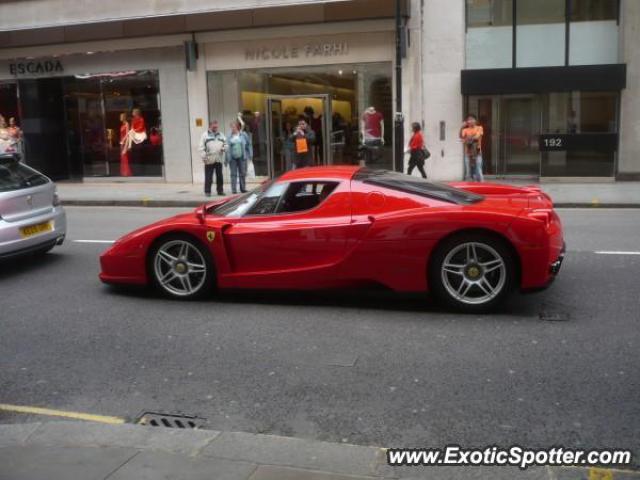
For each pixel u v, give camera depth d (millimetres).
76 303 7137
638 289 7031
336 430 4117
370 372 4977
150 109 21203
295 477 3416
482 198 6836
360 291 6504
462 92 18547
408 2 18578
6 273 8688
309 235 6449
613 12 18125
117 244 7266
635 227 11062
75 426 4215
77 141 22672
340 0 18156
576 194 15570
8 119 22781
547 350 5312
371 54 19016
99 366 5312
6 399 4742
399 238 6191
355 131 19547
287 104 19844
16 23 21469
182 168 21125
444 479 3469
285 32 19516
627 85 17875
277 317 6375
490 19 18703
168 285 7078
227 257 6762
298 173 6859
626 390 4547
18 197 8516
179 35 20406
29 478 3441
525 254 5969
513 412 4270
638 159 18109
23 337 6082
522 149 19000
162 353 5547
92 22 20484
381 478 3465
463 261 6211
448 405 4395
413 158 17281
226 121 20625
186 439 3973
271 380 4902
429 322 6062
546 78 18062
